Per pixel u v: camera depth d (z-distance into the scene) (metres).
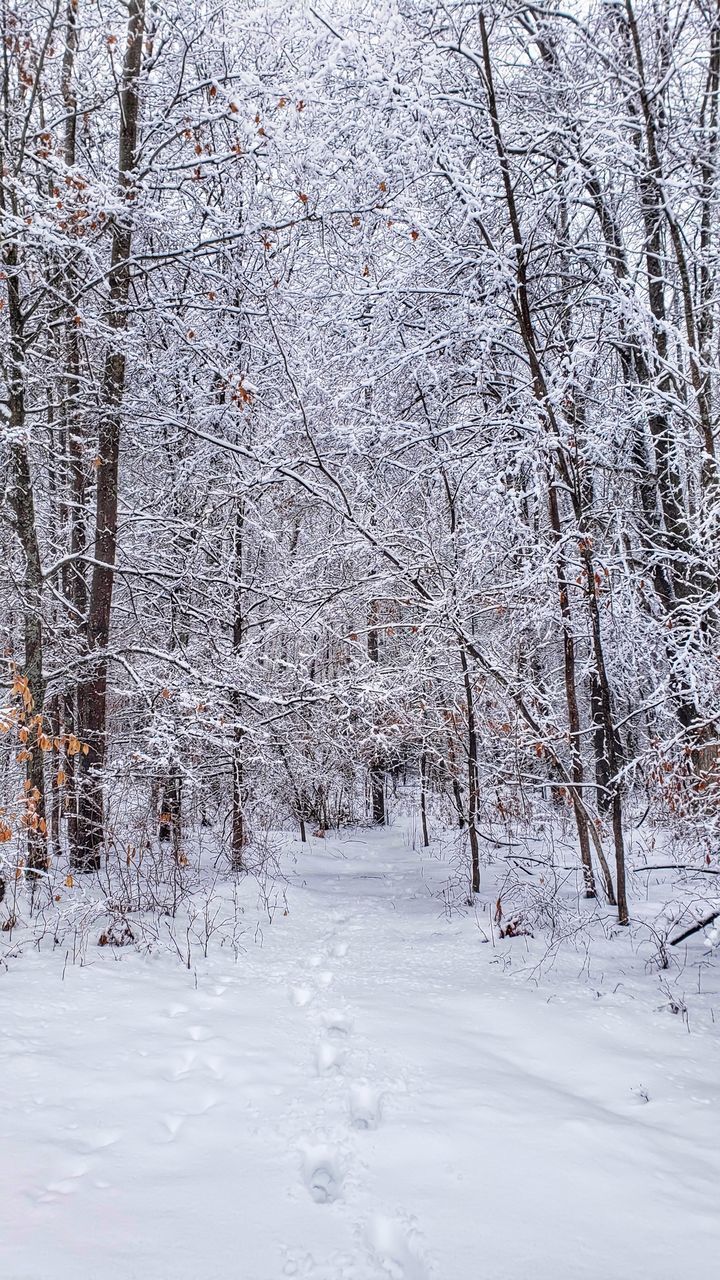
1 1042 3.79
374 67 6.61
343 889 8.95
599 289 7.46
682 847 7.65
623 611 7.23
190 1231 2.42
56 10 6.59
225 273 8.95
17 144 7.02
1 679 7.32
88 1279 2.20
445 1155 2.90
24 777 8.08
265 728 9.53
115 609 10.30
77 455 9.52
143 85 8.16
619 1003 4.73
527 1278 2.28
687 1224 2.57
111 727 10.96
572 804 7.53
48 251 7.14
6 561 8.90
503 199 7.00
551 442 6.25
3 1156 2.79
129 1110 3.18
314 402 8.29
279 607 10.20
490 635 8.60
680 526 8.37
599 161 7.01
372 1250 2.36
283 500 10.17
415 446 8.41
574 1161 2.90
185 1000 4.59
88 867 7.75
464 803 9.58
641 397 7.51
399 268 8.37
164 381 8.73
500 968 5.49
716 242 8.45
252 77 6.92
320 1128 3.06
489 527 7.12
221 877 8.65
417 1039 4.03
